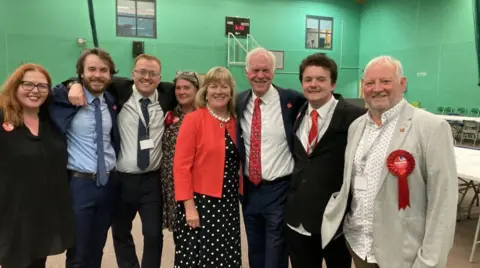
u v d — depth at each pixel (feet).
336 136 5.95
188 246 6.88
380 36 42.52
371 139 5.17
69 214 6.38
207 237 6.78
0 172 5.65
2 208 5.65
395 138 4.88
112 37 36.04
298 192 6.19
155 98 7.96
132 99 7.72
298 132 6.47
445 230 4.48
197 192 6.82
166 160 7.82
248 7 40.27
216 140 6.76
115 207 7.68
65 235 6.28
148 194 7.87
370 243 5.15
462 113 33.71
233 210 6.98
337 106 6.11
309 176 6.07
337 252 6.28
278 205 6.79
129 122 7.63
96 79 6.86
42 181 5.95
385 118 5.02
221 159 6.77
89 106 6.98
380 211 4.93
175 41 38.06
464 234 12.00
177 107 8.09
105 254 10.25
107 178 7.16
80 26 35.01
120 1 36.01
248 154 6.86
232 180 6.93
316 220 5.98
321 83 5.93
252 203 7.02
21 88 5.86
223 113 6.94
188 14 38.27
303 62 6.18
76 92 6.66
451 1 34.32
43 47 34.09
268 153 6.72
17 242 5.74
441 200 4.51
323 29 43.52
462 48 33.58
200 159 6.76
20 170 5.75
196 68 38.91
